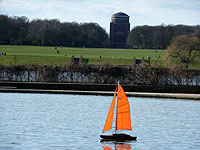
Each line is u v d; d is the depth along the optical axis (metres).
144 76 130.12
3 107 88.50
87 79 133.88
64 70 134.50
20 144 54.41
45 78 135.38
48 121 72.31
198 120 76.19
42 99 104.38
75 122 71.81
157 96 113.19
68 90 123.69
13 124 68.69
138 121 74.38
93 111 85.12
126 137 58.62
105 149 52.75
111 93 116.56
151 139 59.22
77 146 54.03
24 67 137.00
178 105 96.75
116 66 132.50
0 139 57.06
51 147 53.16
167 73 129.00
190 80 127.75
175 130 66.12
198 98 108.56
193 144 56.09
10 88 125.06
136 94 114.56
